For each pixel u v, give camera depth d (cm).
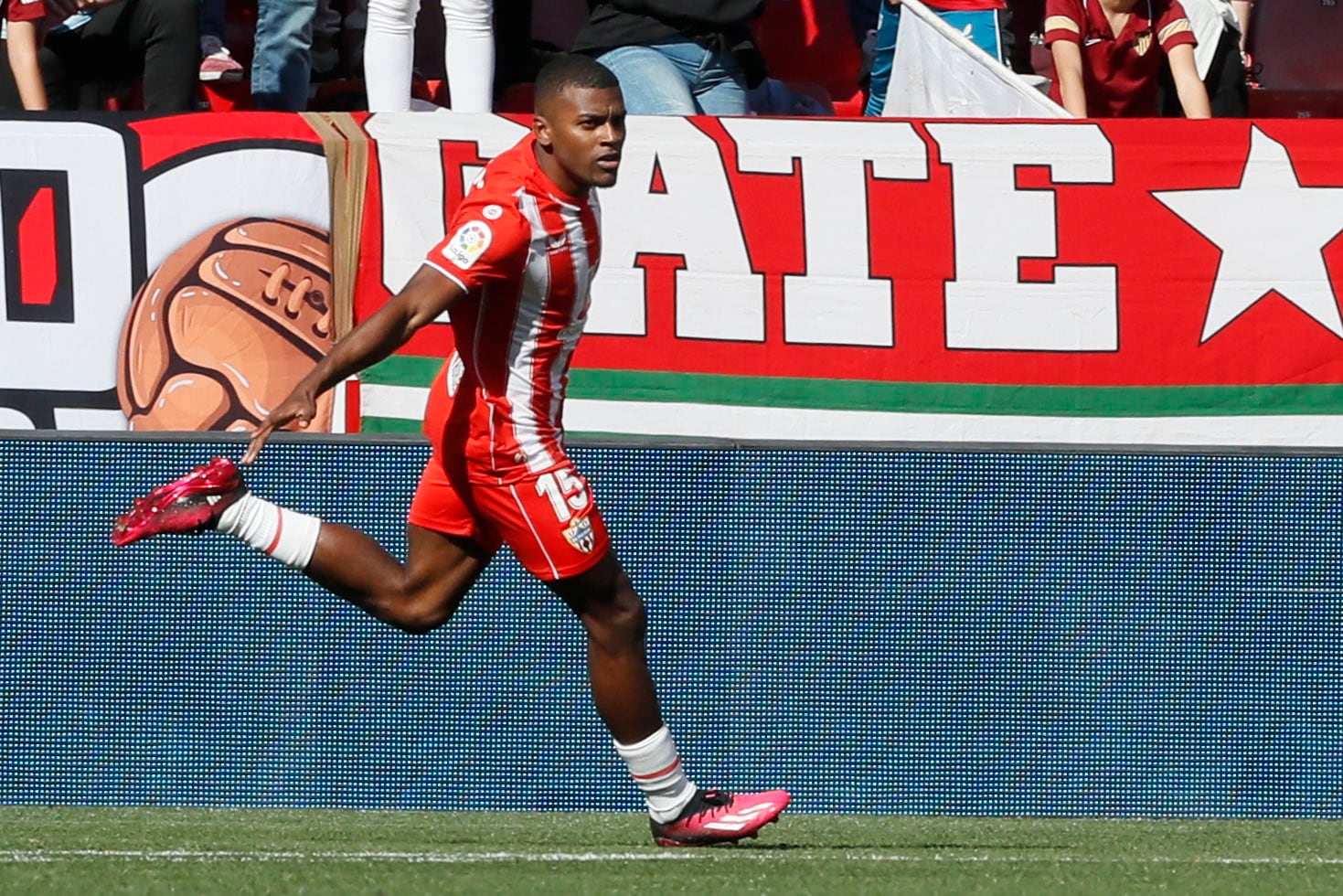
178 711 1814
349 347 1309
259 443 1287
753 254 1881
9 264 1825
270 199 1848
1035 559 1847
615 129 1329
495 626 1823
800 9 2955
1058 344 1897
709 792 1506
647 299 1872
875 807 1841
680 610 1838
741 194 1881
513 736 1827
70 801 1808
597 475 1833
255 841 1535
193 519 1438
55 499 1803
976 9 2519
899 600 1845
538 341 1370
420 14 2906
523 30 2530
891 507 1847
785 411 1883
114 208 1833
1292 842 1631
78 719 1808
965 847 1561
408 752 1827
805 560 1842
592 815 1803
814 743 1842
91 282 1831
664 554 1838
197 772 1816
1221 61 2564
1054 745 1848
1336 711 1852
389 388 1864
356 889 1227
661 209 1875
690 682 1838
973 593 1848
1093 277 1902
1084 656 1848
